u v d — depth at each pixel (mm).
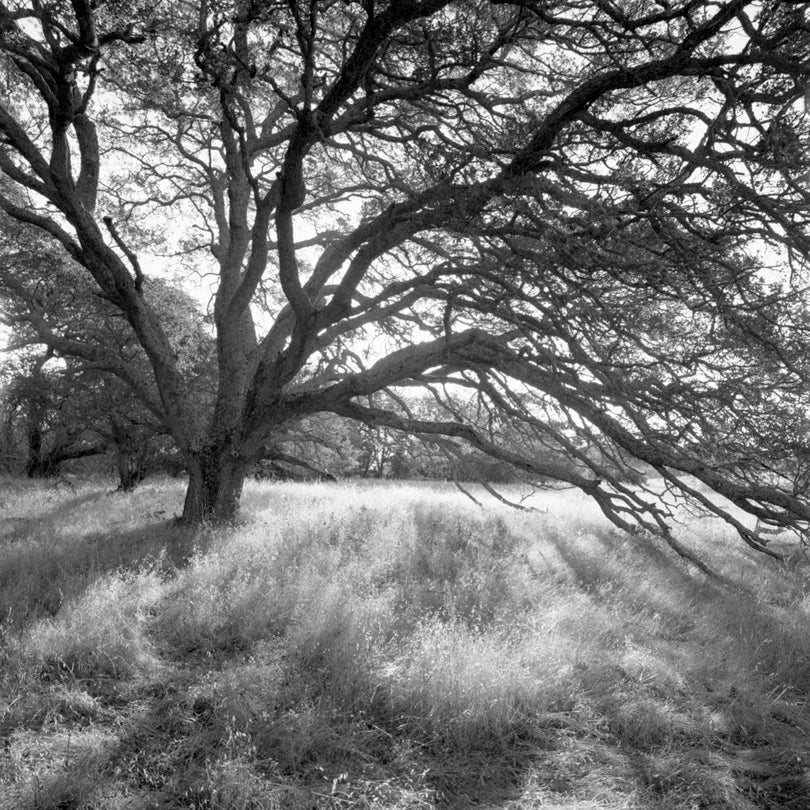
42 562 8266
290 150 8852
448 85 9391
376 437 16391
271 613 6641
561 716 5000
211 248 14805
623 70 7086
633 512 9234
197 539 9625
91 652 5492
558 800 4035
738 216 6848
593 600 7859
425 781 4168
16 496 17203
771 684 5957
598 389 8500
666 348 8391
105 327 18281
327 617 6219
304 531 10586
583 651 6039
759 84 6723
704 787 4215
